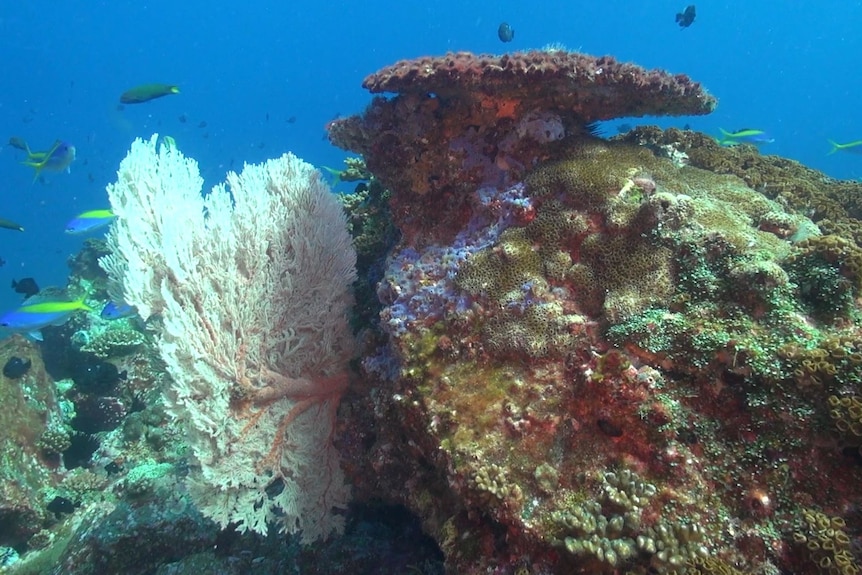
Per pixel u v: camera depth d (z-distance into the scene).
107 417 8.09
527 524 2.69
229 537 5.53
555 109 4.15
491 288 3.56
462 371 3.46
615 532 2.47
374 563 4.91
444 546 3.13
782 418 2.50
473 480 2.88
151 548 5.42
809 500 2.37
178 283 4.36
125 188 4.43
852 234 3.83
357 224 6.21
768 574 2.26
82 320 8.99
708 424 2.67
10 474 6.44
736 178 4.18
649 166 3.97
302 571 4.98
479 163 4.23
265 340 4.67
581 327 3.24
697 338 2.83
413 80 3.86
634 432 2.74
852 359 2.40
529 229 3.71
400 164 4.35
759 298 2.85
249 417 4.51
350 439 4.92
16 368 7.13
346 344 5.12
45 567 5.94
